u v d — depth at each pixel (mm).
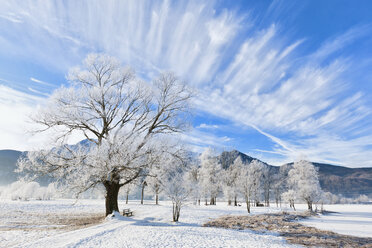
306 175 45562
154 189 37594
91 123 19234
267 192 58875
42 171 17406
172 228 14844
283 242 13281
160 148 18844
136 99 20984
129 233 12328
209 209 32562
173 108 21156
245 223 20359
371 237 15797
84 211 24703
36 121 17641
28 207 25375
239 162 51469
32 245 9461
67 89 18781
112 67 21016
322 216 34406
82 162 16875
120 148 17094
